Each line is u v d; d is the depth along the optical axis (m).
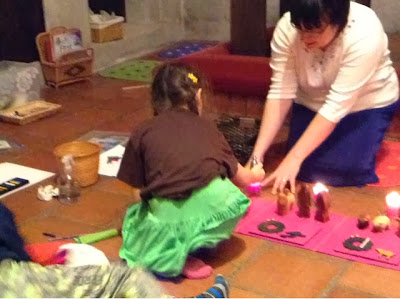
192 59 3.34
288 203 2.21
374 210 2.28
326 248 2.03
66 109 3.59
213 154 1.89
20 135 3.18
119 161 2.78
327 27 2.10
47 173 2.71
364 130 2.46
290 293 1.83
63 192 2.44
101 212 2.35
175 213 1.87
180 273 1.90
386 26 5.00
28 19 4.01
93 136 3.13
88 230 2.22
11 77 3.55
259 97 3.22
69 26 4.25
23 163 2.82
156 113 1.99
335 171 2.48
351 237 2.07
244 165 2.57
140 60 4.78
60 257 1.87
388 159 2.71
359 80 2.24
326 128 2.25
